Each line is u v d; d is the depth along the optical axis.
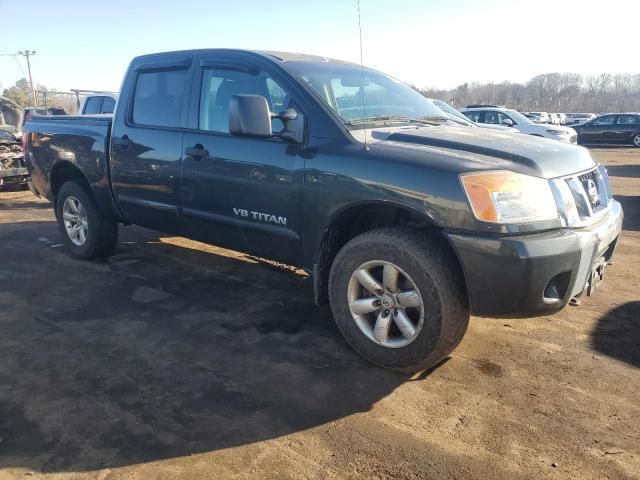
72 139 5.17
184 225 4.33
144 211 4.63
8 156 10.35
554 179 2.96
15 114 14.59
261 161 3.62
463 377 3.21
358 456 2.52
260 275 5.05
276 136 3.58
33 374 3.23
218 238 4.12
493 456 2.51
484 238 2.77
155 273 5.12
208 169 3.93
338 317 3.40
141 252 5.83
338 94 3.71
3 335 3.76
